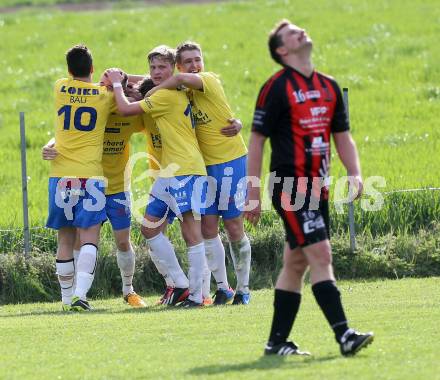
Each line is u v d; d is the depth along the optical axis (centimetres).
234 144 3638
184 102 3553
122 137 3744
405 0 13038
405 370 2184
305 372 2194
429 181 5238
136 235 4531
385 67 9444
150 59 3703
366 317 2961
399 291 3709
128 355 2492
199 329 2861
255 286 4288
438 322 2828
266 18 12094
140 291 4291
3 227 4641
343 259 4338
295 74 2397
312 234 2356
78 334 2847
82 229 3609
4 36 11575
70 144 3578
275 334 2452
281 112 2386
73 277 3719
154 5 14638
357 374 2155
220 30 11419
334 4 12950
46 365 2403
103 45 10694
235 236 3641
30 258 4272
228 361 2375
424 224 4706
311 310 3253
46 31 11788
